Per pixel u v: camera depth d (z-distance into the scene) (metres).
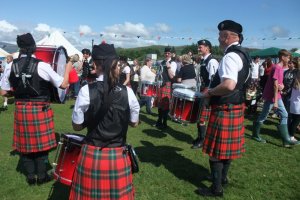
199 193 3.45
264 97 5.47
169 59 6.20
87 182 2.15
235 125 3.11
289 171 4.22
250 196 3.46
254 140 5.70
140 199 3.32
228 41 3.04
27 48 3.09
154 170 4.03
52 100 3.39
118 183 2.15
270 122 7.36
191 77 5.48
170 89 6.13
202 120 4.83
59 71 4.06
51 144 3.30
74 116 2.16
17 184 3.51
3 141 5.00
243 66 2.95
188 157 4.57
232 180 3.84
